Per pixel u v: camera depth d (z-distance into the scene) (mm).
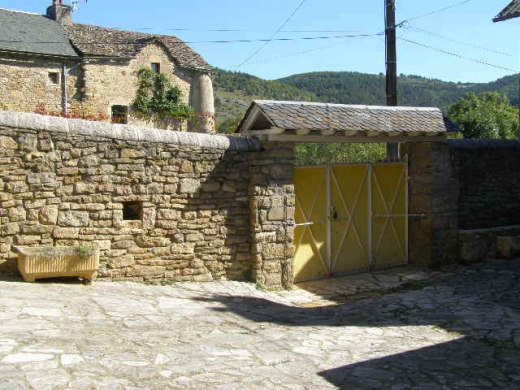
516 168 12008
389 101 12648
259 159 8664
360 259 10344
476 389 4707
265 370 4867
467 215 11289
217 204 8477
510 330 6574
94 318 5953
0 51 21078
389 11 12516
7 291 6422
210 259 8477
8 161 7004
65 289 6934
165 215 8070
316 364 5164
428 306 7863
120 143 7676
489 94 34406
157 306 6852
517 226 11680
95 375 4324
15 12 24125
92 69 23641
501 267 10445
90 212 7543
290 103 8891
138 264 7914
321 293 8938
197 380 4457
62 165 7332
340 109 9242
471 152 11273
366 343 5988
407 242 10922
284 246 8875
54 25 24656
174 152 8078
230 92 59531
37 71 22266
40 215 7227
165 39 27656
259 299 7996
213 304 7332
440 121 10133
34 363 4418
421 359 5473
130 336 5477
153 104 25453
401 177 10812
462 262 10844
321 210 9836
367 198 10398
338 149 17625
